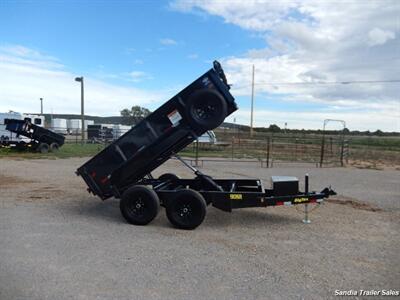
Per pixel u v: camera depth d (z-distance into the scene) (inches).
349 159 1074.7
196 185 346.6
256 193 288.4
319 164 862.5
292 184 295.7
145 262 210.7
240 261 215.6
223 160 893.8
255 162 883.4
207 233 274.2
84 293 170.1
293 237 267.1
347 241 258.8
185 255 224.1
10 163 740.0
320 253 232.5
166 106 302.2
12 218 303.1
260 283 185.5
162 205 300.5
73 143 1518.2
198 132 305.4
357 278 194.4
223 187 333.7
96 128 1779.0
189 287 179.2
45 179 522.6
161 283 182.9
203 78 297.4
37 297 165.0
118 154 308.2
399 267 211.3
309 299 169.6
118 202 374.0
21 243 239.3
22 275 188.5
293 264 212.4
